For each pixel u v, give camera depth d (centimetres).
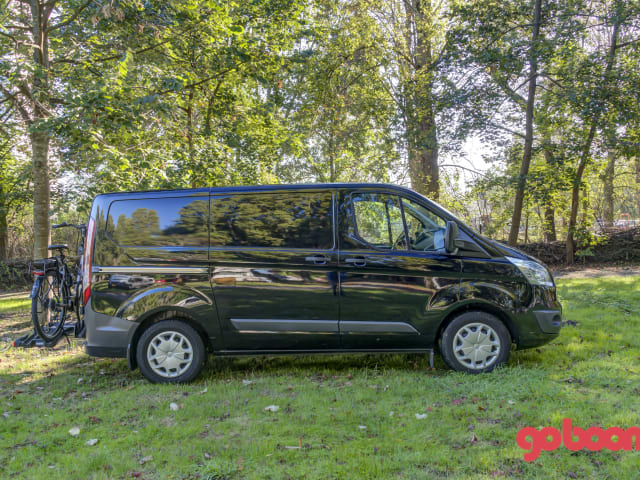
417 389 411
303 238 466
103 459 299
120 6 757
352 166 1984
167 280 461
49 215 855
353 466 280
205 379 476
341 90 1819
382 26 1809
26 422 372
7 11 877
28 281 1634
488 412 356
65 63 927
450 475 268
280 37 1105
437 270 460
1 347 657
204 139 1086
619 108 1245
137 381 478
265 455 298
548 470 269
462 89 1348
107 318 461
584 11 1317
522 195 1414
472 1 1487
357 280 459
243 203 472
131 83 801
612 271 1413
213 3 905
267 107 1098
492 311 472
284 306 462
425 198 479
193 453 304
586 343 555
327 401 391
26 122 843
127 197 476
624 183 2158
